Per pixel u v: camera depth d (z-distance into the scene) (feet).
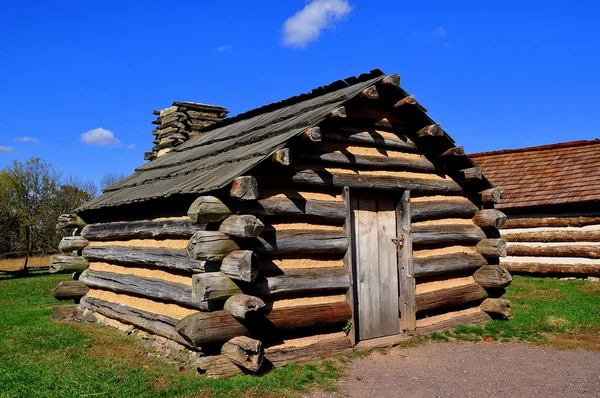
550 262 52.39
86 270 34.99
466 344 26.37
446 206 30.27
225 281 20.21
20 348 25.21
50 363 22.24
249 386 18.80
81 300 35.09
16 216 107.45
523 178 60.18
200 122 49.88
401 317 27.66
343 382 20.11
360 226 26.73
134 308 27.81
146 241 27.61
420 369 21.99
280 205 22.18
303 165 23.63
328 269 23.67
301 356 22.09
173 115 49.03
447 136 29.27
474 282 31.60
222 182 19.99
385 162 27.25
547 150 63.98
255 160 21.16
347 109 26.13
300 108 29.58
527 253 53.98
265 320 21.02
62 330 29.58
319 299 23.39
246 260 19.35
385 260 27.66
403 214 28.04
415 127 29.43
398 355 24.12
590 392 19.06
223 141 34.35
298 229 22.88
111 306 30.30
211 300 20.40
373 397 18.54
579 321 30.86
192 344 20.21
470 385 19.93
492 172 64.95
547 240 53.16
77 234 37.09
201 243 19.92
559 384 20.02
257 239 21.26
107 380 19.52
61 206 116.57
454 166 31.45
